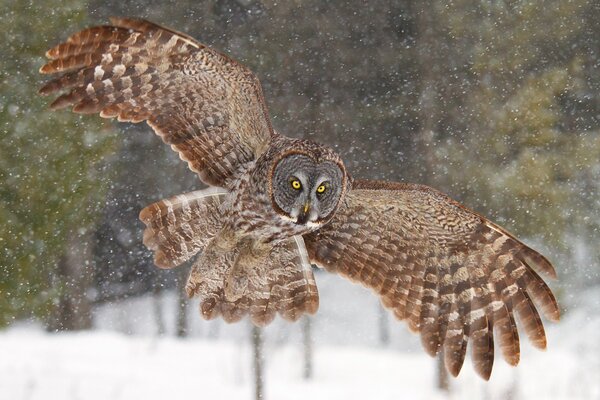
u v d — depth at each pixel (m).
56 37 16.73
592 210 23.09
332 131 23.36
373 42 23.80
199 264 7.83
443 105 22.95
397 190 7.73
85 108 7.11
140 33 6.84
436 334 8.05
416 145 23.25
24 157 16.33
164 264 7.71
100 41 6.87
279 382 19.27
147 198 24.80
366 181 7.90
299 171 7.66
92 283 26.97
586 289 24.08
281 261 8.03
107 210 26.84
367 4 23.77
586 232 23.33
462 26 23.31
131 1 22.56
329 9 23.69
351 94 23.56
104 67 7.00
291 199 7.64
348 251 8.14
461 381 17.53
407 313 8.11
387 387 18.98
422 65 23.44
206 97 7.25
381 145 23.36
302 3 23.56
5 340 20.47
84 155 16.78
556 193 21.89
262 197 7.63
